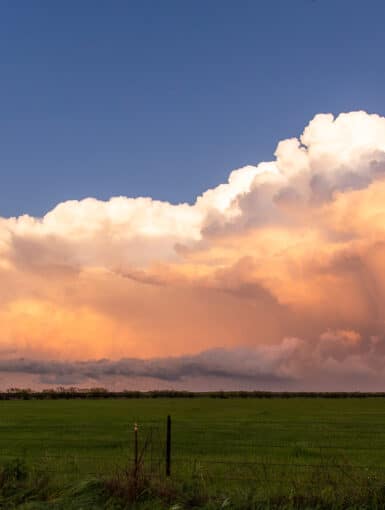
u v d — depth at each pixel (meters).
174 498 17.75
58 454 35.84
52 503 17.75
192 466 27.22
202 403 140.00
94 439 46.56
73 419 74.69
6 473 20.03
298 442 44.31
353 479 18.14
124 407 115.19
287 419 73.62
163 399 181.62
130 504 17.38
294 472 25.72
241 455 35.88
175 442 43.94
